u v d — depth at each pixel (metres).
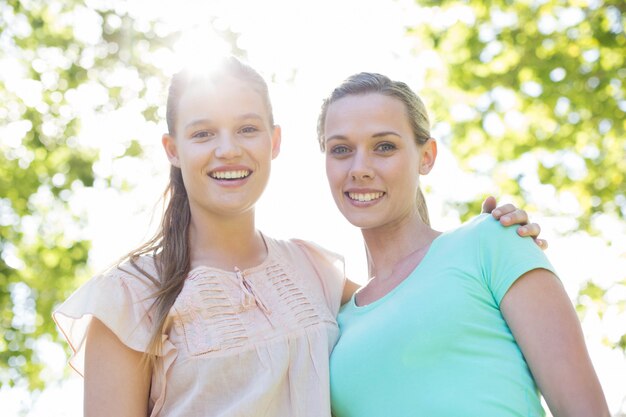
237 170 3.72
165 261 3.74
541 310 3.38
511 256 3.47
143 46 11.79
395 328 3.56
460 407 3.38
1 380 12.68
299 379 3.63
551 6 10.81
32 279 12.62
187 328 3.62
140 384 3.61
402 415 3.48
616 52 10.73
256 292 3.73
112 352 3.60
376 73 3.91
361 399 3.58
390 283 3.81
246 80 3.77
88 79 12.00
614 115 10.90
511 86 10.89
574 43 10.79
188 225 3.88
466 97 11.10
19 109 12.27
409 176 3.84
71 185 12.17
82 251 12.53
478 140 11.30
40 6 12.15
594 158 11.36
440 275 3.58
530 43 10.82
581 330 3.40
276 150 4.01
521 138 11.26
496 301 3.48
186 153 3.73
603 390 3.34
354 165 3.78
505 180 11.38
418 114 3.89
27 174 12.43
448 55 10.99
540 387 3.37
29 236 12.62
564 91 10.84
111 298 3.61
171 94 3.84
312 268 4.06
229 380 3.56
